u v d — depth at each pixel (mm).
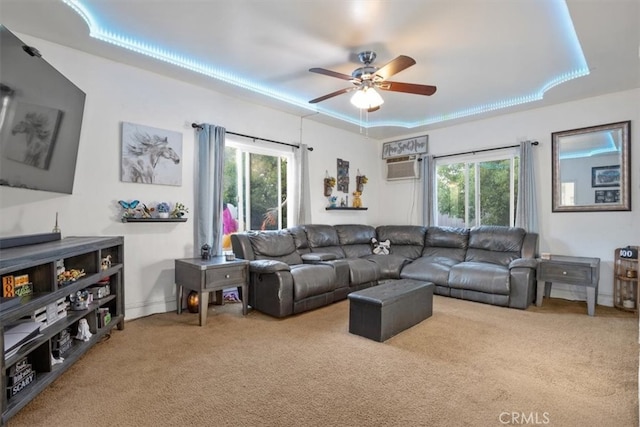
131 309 3320
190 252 3754
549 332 2945
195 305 3516
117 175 3234
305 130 5094
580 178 4141
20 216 2672
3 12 2393
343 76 2895
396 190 6145
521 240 4320
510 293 3699
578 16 2324
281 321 3250
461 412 1752
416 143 5816
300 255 4395
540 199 4445
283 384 2039
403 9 2398
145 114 3408
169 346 2609
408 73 3486
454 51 3008
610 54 2910
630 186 3799
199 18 2547
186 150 3723
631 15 2301
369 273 4312
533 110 4523
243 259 3598
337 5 2365
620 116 3867
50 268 1979
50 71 2326
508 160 4844
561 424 1657
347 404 1828
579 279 3557
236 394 1926
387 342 2711
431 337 2816
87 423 1665
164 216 3453
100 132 3123
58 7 2350
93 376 2127
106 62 3154
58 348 2131
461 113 4871
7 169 1994
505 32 2686
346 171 5754
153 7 2406
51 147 2436
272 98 4195
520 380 2094
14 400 1661
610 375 2158
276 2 2342
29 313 1817
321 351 2529
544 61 3197
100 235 3129
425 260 4688
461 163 5355
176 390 1965
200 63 3338
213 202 3805
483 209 5113
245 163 4457
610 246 3930
